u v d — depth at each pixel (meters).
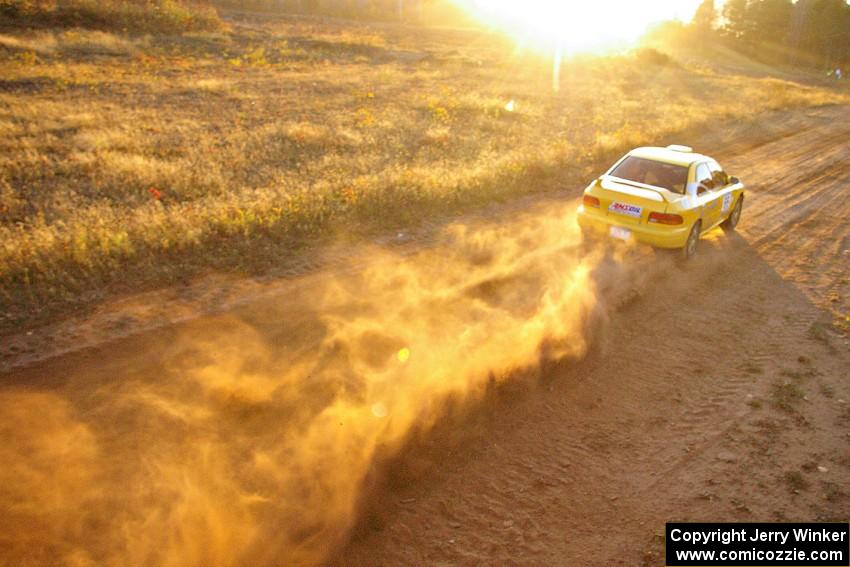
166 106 19.72
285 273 7.59
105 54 28.83
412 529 3.83
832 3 105.38
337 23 72.19
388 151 16.05
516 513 4.05
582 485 4.38
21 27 31.39
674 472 4.59
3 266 6.64
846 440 5.07
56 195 10.39
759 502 4.30
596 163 16.73
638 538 3.93
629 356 6.32
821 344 6.86
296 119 19.56
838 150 22.16
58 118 16.50
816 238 11.23
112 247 7.56
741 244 10.64
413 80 33.06
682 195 9.05
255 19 61.81
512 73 41.31
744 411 5.43
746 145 21.81
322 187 11.05
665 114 27.66
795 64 109.06
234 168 13.12
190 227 8.38
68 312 6.07
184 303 6.52
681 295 8.09
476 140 18.11
